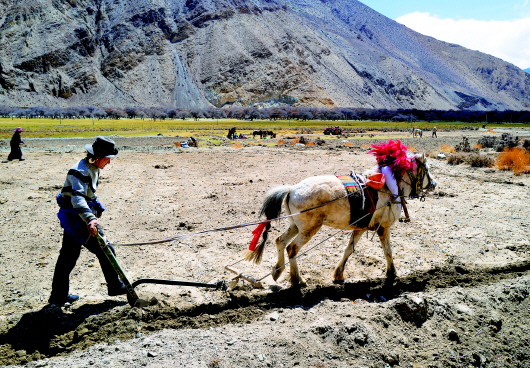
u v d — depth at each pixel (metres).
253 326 5.28
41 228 9.57
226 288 6.04
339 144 40.22
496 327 5.49
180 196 13.40
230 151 30.11
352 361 4.58
